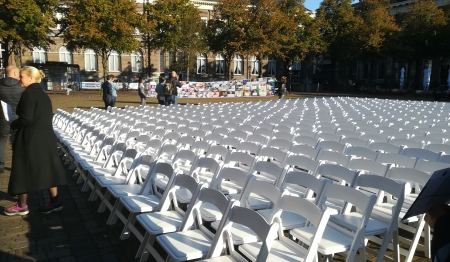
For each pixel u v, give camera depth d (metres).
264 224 2.72
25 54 40.09
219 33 37.91
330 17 44.28
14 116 7.14
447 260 1.81
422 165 4.80
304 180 3.95
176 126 8.68
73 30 28.75
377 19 40.03
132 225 4.37
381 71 51.19
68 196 6.05
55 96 28.67
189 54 36.25
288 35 38.12
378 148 6.26
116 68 43.75
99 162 6.36
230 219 3.07
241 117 11.16
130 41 31.00
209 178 5.39
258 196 4.64
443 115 11.66
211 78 48.09
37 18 27.42
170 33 35.38
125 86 40.44
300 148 5.80
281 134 7.41
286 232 4.67
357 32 40.50
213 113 12.19
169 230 3.63
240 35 35.53
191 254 3.12
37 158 4.72
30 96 4.65
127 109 13.11
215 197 3.34
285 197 3.33
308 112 12.23
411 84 43.47
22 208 5.16
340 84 51.44
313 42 42.12
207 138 7.05
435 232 1.91
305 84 50.25
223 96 28.78
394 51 39.03
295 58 42.44
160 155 5.81
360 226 3.25
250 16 35.94
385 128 8.23
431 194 1.92
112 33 29.95
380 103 16.89
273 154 5.52
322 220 2.93
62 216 5.19
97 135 7.54
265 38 35.19
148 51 40.00
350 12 43.91
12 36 27.48
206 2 46.75
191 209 3.58
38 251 4.17
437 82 42.00
